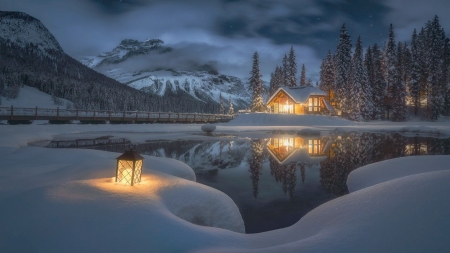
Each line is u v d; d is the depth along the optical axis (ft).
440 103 165.99
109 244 10.91
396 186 13.43
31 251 10.44
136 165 16.92
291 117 139.64
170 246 11.40
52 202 13.23
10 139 44.88
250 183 31.04
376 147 59.62
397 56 183.93
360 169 31.42
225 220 17.70
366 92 170.19
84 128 97.96
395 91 174.19
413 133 95.61
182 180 19.39
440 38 177.06
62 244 10.69
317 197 26.09
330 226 11.88
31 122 99.25
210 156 48.01
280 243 12.89
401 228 9.61
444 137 81.20
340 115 169.89
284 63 218.59
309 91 163.84
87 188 15.28
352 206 13.19
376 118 183.83
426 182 12.60
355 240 9.59
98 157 32.32
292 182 31.53
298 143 66.18
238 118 145.38
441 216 9.63
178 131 99.66
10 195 15.67
